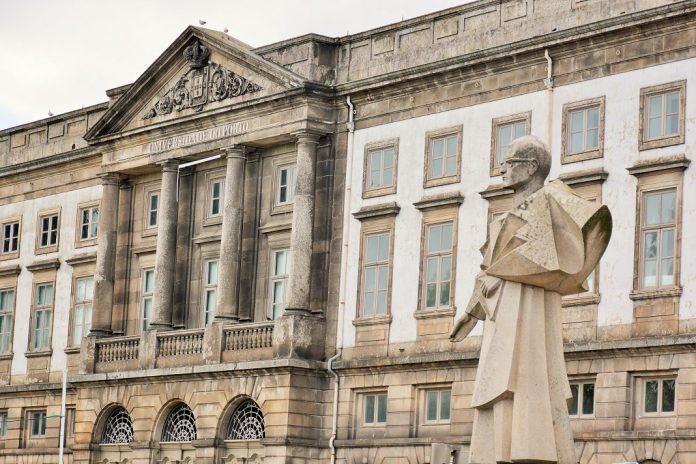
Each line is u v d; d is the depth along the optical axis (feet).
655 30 139.13
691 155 135.33
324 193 168.96
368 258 164.45
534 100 149.59
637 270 137.69
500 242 43.73
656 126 138.72
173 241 183.83
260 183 177.68
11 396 211.20
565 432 42.98
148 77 185.78
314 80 169.68
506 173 44.70
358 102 167.84
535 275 42.91
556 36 146.20
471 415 150.71
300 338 164.96
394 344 160.15
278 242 174.70
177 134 183.52
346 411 163.63
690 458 131.13
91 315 200.95
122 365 185.37
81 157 204.33
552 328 43.62
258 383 166.40
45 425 206.18
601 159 142.20
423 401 157.48
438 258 157.38
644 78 139.95
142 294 192.54
